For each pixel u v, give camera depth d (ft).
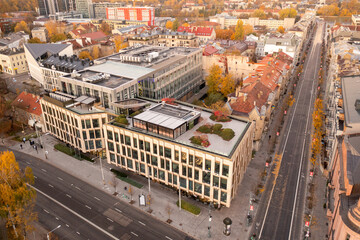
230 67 521.24
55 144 367.45
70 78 352.90
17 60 624.59
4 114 406.82
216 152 238.07
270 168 316.60
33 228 229.25
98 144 332.39
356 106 267.59
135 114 299.79
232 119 298.15
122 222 250.16
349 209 179.32
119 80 353.31
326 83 537.65
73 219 253.65
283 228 239.30
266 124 379.14
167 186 290.97
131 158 288.10
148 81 383.65
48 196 280.72
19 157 342.23
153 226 245.24
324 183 290.56
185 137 263.70
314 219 246.88
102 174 295.28
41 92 481.46
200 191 258.57
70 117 322.96
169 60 433.48
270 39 624.59
